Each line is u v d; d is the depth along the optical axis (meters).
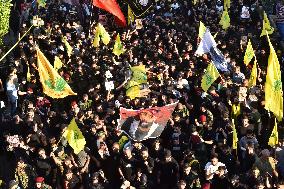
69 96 22.41
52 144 16.61
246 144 17.19
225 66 24.50
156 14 38.50
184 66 25.20
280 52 28.89
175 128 18.09
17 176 15.91
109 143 17.55
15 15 34.66
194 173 15.38
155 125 15.87
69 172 15.45
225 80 22.84
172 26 34.31
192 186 15.20
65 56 27.47
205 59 25.22
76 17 36.25
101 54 26.97
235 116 19.08
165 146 18.06
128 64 24.55
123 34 31.72
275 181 15.11
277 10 38.81
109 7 29.02
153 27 33.03
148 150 17.25
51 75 17.94
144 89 21.31
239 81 23.70
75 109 19.80
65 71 24.48
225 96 21.55
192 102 21.83
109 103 20.58
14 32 34.22
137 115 15.78
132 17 34.97
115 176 16.59
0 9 21.98
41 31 31.03
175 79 24.56
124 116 15.86
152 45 28.98
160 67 24.53
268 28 30.55
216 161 15.28
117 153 16.56
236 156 16.80
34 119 19.20
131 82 22.33
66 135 16.41
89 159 16.53
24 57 25.00
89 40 30.56
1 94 23.00
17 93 22.23
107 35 28.38
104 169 16.81
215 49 24.53
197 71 24.08
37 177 15.23
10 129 18.88
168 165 15.98
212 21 36.03
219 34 32.44
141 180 15.69
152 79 23.66
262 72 24.62
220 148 16.78
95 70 23.78
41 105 21.61
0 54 25.38
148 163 16.11
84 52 27.39
